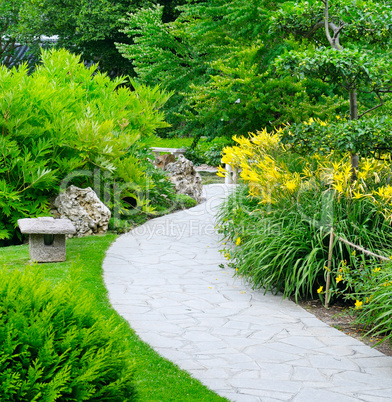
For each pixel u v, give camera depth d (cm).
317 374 405
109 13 2761
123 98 1118
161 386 371
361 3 698
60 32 2919
